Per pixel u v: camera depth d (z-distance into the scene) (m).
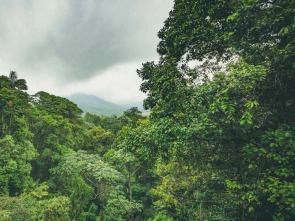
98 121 44.12
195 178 6.21
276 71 3.59
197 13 4.92
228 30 4.25
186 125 4.57
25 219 8.35
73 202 15.45
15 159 12.82
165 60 6.24
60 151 18.84
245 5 3.60
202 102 4.31
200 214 5.53
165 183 7.49
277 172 2.99
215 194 5.58
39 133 19.00
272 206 3.98
